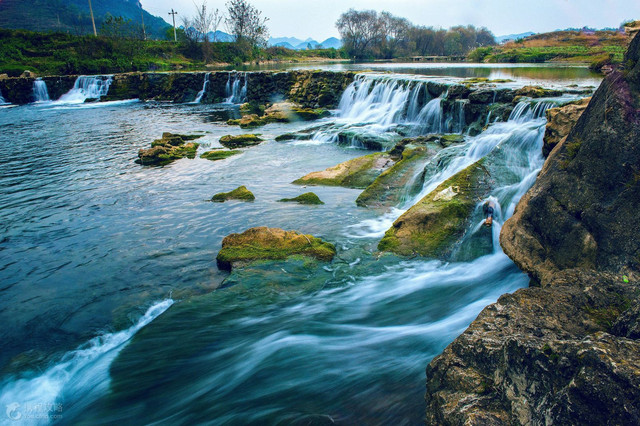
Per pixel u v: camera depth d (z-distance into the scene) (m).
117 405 4.11
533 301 3.45
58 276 6.94
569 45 48.66
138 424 3.82
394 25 78.06
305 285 6.19
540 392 2.48
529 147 8.83
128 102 34.38
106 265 7.25
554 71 27.36
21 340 5.38
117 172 13.22
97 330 5.52
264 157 14.84
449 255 6.77
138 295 6.31
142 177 12.62
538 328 3.10
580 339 2.53
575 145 4.95
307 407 3.65
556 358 2.43
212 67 53.06
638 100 4.30
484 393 2.79
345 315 5.40
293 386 3.97
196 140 18.22
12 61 44.38
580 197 4.62
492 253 6.50
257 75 31.06
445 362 3.16
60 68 43.69
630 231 4.06
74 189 11.53
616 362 2.20
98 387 4.37
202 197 10.62
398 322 5.14
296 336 4.89
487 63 44.00
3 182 12.25
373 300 5.75
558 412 2.29
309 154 15.20
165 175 12.80
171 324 5.32
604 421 2.13
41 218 9.48
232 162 14.22
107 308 6.01
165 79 35.78
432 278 6.21
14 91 34.56
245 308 5.64
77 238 8.38
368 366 4.13
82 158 15.18
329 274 6.49
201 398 4.04
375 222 8.62
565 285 3.68
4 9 154.50
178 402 4.04
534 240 5.13
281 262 6.78
